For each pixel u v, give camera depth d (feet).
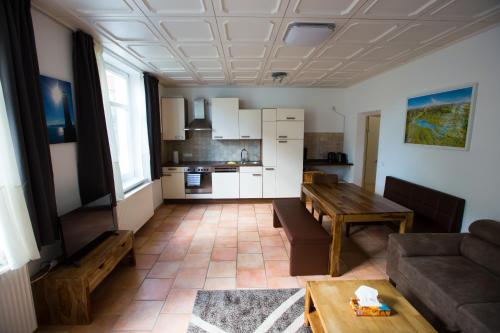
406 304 5.22
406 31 7.91
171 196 16.28
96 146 8.12
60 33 7.22
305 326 6.22
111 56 9.96
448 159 9.32
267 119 16.11
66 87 7.43
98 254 7.15
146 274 8.50
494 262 6.17
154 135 13.97
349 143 17.54
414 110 11.05
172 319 6.51
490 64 7.70
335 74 13.78
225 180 16.34
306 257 8.34
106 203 8.27
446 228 8.80
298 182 16.65
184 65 11.75
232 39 8.51
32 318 5.78
